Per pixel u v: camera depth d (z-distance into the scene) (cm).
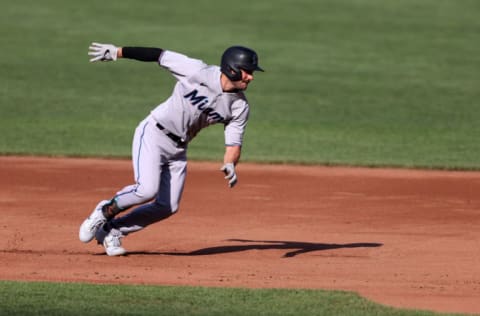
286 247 3738
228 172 3200
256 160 6197
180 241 3844
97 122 7550
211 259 3462
